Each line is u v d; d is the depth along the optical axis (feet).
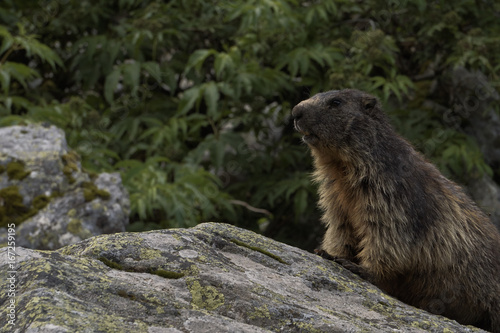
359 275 18.86
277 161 40.19
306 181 36.27
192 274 13.41
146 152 37.78
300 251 17.60
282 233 40.24
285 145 38.93
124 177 31.71
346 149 20.02
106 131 36.45
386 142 20.10
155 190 30.27
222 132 37.06
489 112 40.06
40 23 39.91
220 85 35.35
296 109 20.72
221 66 34.47
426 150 36.37
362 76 34.63
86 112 34.78
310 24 37.55
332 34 38.65
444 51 38.68
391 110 38.73
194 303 12.62
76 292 11.75
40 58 41.01
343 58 36.60
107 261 13.51
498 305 20.43
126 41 37.68
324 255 18.90
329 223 21.24
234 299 12.75
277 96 41.11
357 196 19.88
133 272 13.41
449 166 39.14
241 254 16.08
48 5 39.83
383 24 38.58
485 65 36.68
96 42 38.17
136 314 11.53
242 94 38.11
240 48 37.60
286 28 35.81
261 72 35.96
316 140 20.47
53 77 42.16
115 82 36.50
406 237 19.15
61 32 39.40
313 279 15.61
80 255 13.85
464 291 20.02
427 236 19.52
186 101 35.70
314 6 36.96
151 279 13.07
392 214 19.19
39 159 27.50
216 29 39.32
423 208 19.52
